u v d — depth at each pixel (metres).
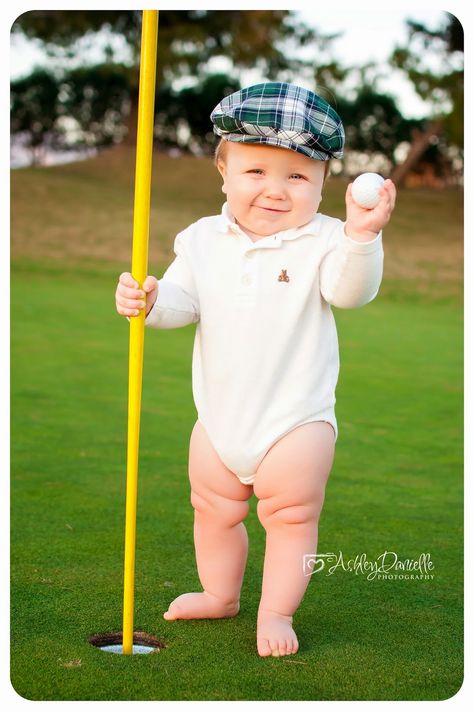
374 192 2.40
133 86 18.86
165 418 5.57
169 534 3.57
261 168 2.59
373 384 6.91
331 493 4.23
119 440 5.03
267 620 2.66
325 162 2.67
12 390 6.20
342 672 2.54
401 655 2.65
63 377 6.67
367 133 20.20
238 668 2.54
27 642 2.65
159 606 2.93
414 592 3.13
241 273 2.65
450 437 5.43
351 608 2.99
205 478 2.76
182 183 18.12
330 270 2.57
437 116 15.19
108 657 2.58
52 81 20.78
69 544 3.43
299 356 2.66
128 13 17.31
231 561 2.84
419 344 8.75
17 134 21.30
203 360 2.73
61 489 4.10
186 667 2.53
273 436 2.63
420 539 3.63
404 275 12.81
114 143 21.83
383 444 5.22
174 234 14.34
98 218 15.07
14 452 4.71
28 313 9.41
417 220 16.27
